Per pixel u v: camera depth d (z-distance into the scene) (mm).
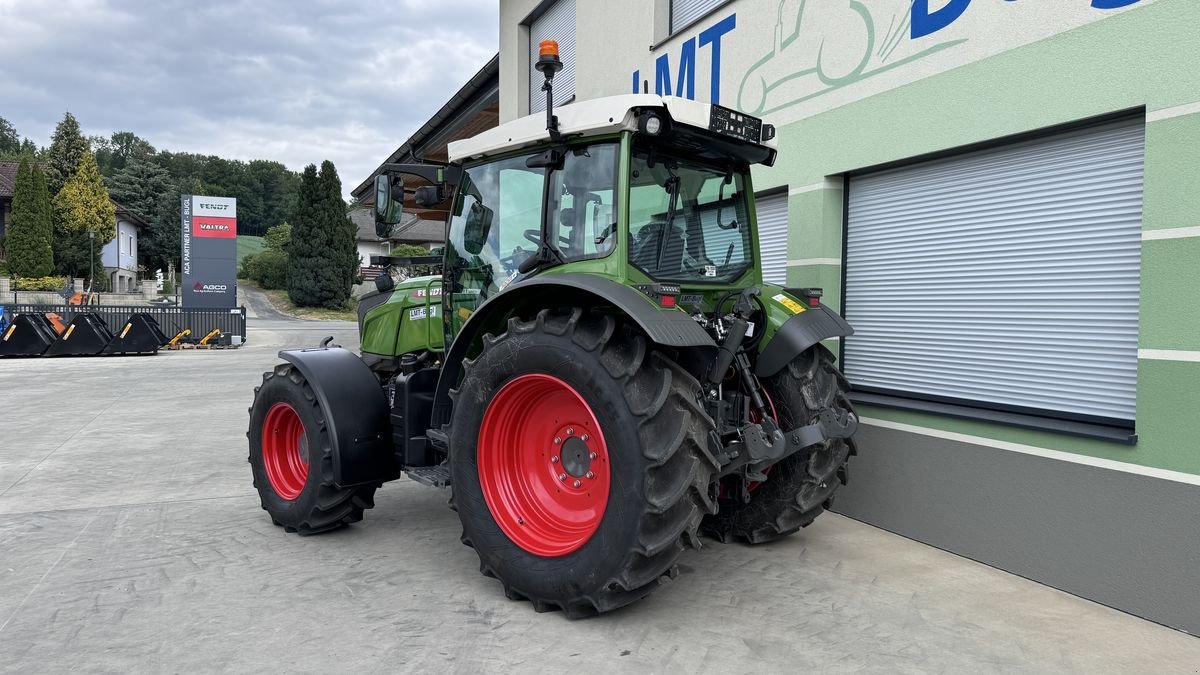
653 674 2684
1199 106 3020
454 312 4203
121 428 7816
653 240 3432
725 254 3826
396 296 4773
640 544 2852
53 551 3953
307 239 41344
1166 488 3145
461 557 3916
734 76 5664
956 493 4023
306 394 4133
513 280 3795
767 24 5316
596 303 3357
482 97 11391
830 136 4812
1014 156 3900
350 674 2664
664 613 3223
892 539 4285
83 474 5754
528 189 3729
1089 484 3424
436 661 2766
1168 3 3105
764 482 4020
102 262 45188
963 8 3951
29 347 16625
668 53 6473
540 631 3027
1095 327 3568
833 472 3959
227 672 2670
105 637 2938
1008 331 3965
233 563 3793
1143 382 3219
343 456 3967
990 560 3854
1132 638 3029
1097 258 3549
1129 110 3295
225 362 15898
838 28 4727
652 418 2863
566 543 3164
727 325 3555
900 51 4312
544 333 3162
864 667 2762
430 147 13828
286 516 4242
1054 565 3562
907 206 4512
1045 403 3801
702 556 3979
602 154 3371
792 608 3289
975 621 3180
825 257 4906
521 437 3416
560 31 8875
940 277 4332
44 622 3072
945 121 4066
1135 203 3396
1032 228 3826
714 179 3775
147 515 4648
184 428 7828
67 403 9664
